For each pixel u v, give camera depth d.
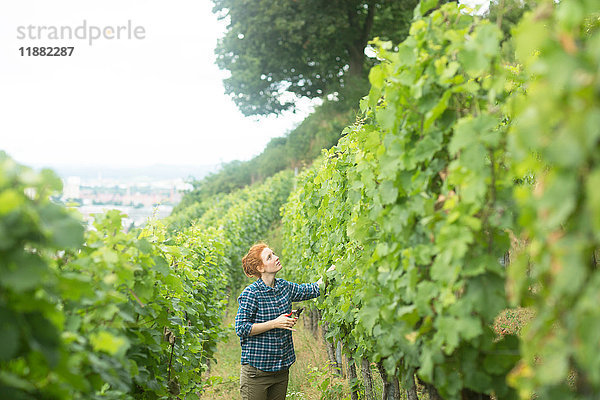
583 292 1.31
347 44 24.28
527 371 1.50
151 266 2.89
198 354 5.21
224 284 8.56
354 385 4.68
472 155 1.82
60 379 1.69
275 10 21.70
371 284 2.80
